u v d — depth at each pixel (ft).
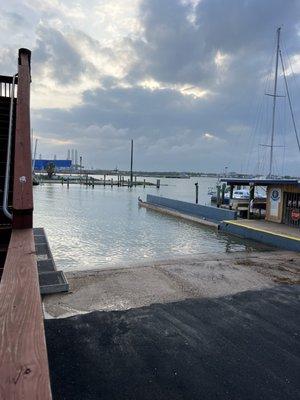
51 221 74.74
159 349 13.65
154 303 18.54
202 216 74.38
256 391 11.27
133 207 106.32
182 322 16.24
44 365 4.98
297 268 27.76
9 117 24.71
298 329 15.93
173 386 11.38
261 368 12.59
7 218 17.35
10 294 7.11
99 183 261.85
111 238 56.39
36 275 8.23
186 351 13.58
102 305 17.98
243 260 29.73
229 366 12.64
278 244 42.88
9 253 9.92
